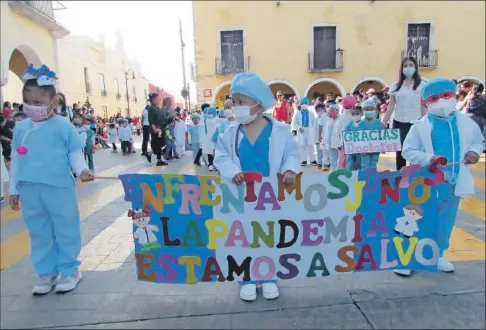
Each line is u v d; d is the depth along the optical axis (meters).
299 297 3.02
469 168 3.27
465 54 21.20
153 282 3.16
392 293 3.03
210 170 9.88
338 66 21.16
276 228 3.01
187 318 2.77
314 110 11.12
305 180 2.98
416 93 4.97
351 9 20.89
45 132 3.04
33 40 14.90
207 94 21.03
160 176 2.97
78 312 2.87
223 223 3.00
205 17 20.66
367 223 3.09
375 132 5.67
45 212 3.14
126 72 40.75
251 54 20.91
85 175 3.08
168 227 3.01
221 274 3.03
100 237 4.44
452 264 3.44
